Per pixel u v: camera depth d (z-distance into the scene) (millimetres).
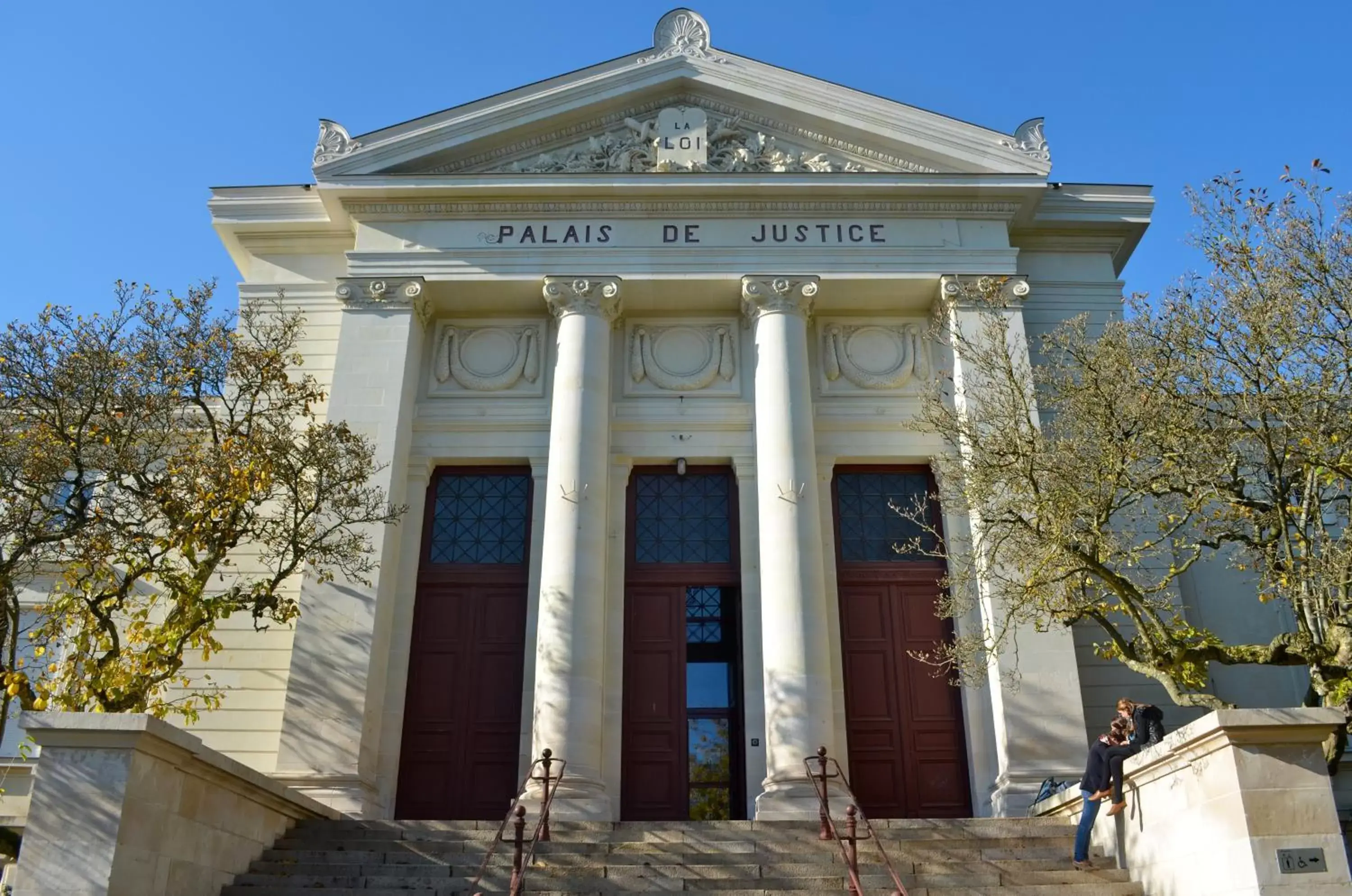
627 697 19453
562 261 21250
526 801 17141
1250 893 9875
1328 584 12656
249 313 18984
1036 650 18094
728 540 20734
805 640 18234
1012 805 17000
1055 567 13938
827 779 16141
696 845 14023
